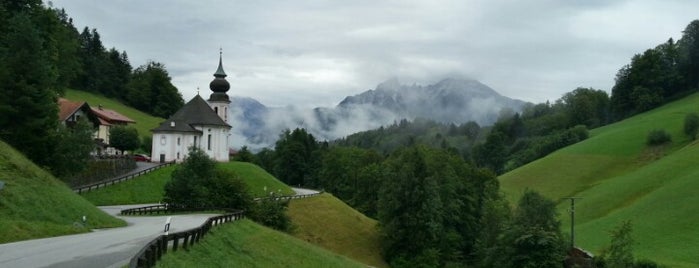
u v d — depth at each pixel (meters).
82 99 192.62
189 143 123.06
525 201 79.81
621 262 70.00
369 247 91.25
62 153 69.12
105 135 150.12
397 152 144.62
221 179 75.50
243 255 39.88
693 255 78.12
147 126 182.88
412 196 89.62
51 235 39.81
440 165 103.25
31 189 47.19
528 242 73.44
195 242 34.88
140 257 22.16
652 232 92.50
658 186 118.06
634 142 156.62
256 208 75.31
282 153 166.12
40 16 84.12
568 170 150.12
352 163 143.50
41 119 64.44
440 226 89.31
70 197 51.78
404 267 86.62
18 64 64.12
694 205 97.88
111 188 88.25
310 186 162.50
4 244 34.19
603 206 118.06
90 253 30.02
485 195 104.19
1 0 82.88
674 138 151.88
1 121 62.22
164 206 73.06
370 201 122.06
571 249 81.75
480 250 89.38
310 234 86.25
